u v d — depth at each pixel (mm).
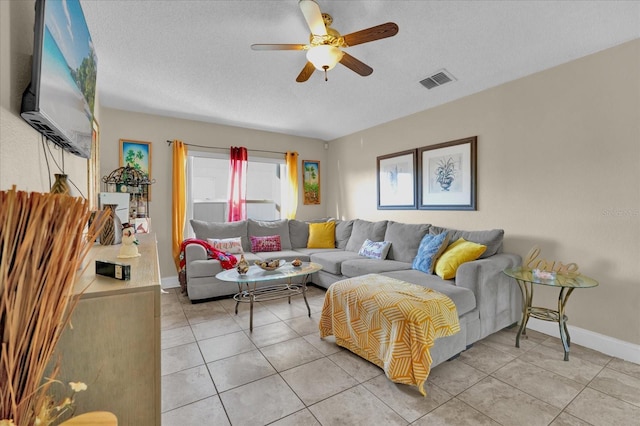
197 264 3312
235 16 1902
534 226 2688
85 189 2168
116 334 800
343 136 5012
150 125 3857
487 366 2043
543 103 2625
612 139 2242
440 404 1646
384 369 1858
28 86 932
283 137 4895
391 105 3521
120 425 805
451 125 3375
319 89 3068
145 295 826
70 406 716
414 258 3229
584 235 2389
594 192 2336
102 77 2777
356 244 4133
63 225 531
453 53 2355
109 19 1922
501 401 1674
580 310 2412
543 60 2457
